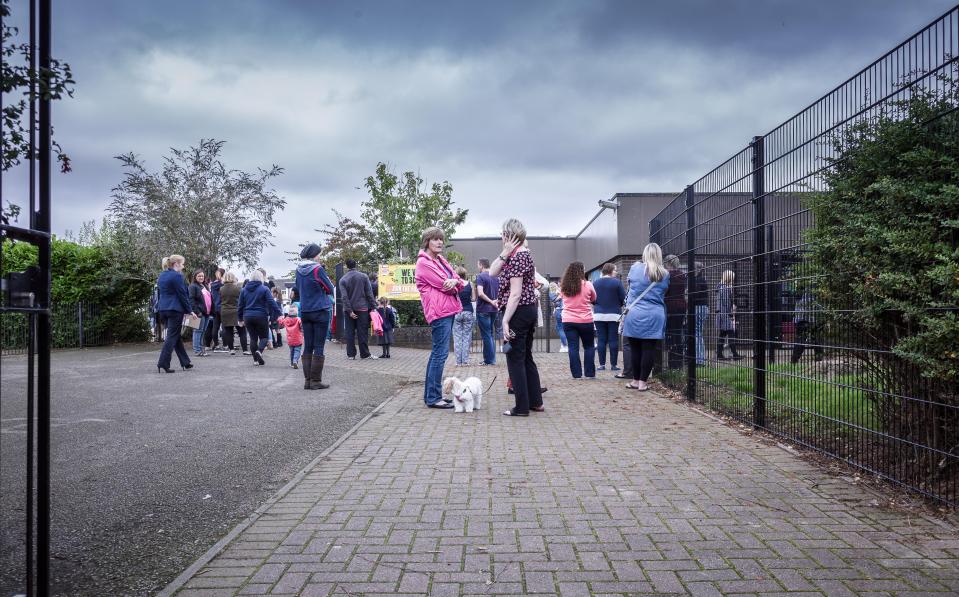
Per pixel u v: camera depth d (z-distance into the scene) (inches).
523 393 284.0
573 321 424.8
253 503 171.0
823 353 199.9
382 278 797.9
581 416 283.9
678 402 322.3
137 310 771.4
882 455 178.4
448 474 190.2
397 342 786.2
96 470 203.2
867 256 171.2
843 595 110.4
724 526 144.5
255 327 526.3
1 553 137.6
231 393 364.5
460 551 131.5
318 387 381.1
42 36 98.4
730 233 268.5
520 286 282.8
